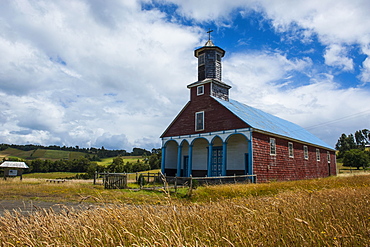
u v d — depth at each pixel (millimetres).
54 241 4656
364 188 14172
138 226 5246
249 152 23016
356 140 126500
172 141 31578
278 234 4984
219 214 6066
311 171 33344
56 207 10961
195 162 30844
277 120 36531
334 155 42938
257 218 5875
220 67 29922
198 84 28344
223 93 29406
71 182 24953
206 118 27016
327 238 4832
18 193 16047
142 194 15492
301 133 37375
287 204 7355
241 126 24062
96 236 4824
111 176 19609
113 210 5809
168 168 30781
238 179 23078
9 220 5410
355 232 5184
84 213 5699
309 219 6289
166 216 5574
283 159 27359
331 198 9258
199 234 5211
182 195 14812
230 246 4539
